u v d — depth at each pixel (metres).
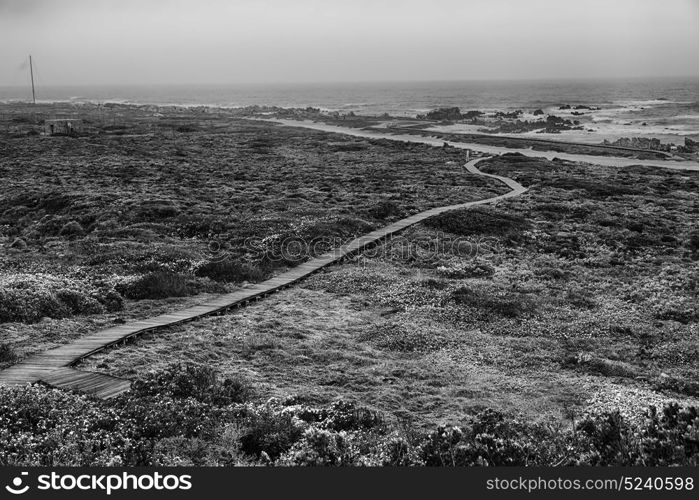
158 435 13.05
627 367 20.45
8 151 88.94
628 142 111.62
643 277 32.59
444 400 17.73
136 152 90.12
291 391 17.88
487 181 66.69
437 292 28.62
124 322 23.14
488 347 22.28
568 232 42.94
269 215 45.62
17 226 46.59
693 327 24.47
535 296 28.55
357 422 15.03
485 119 175.62
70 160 80.06
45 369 17.70
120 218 45.31
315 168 76.75
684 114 177.50
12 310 22.78
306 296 28.47
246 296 27.52
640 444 11.50
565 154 101.44
